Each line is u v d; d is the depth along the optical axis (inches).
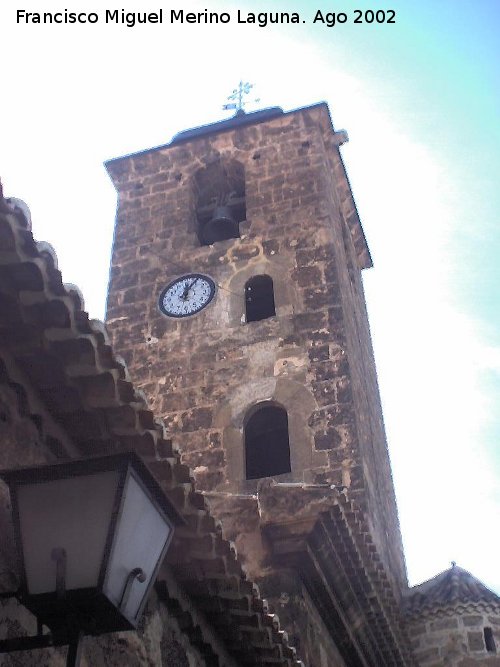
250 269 805.2
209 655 325.1
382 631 544.1
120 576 186.7
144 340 776.3
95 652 253.8
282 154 910.4
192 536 295.0
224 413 700.0
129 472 192.2
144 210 903.7
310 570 468.1
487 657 662.5
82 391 261.3
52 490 191.2
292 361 719.1
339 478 636.7
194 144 950.4
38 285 232.5
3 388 247.4
